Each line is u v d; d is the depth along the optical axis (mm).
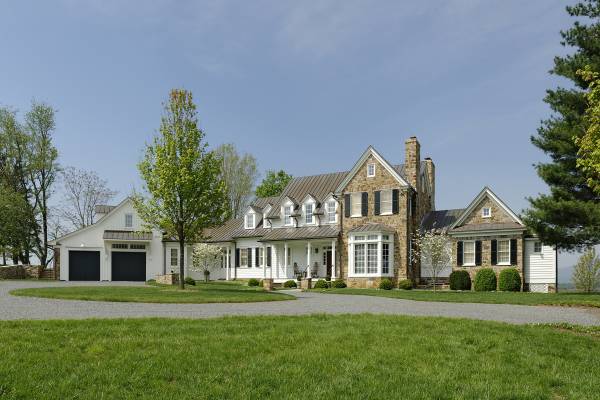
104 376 8461
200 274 48125
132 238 44781
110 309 16828
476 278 33125
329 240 39125
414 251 36500
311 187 44156
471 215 35719
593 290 36156
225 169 62375
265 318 13758
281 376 8695
